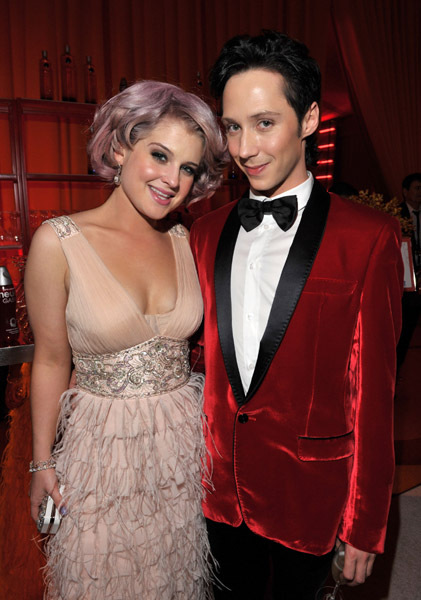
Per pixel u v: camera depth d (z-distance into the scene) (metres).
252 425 1.28
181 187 1.31
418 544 2.37
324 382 1.23
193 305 1.42
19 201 3.36
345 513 1.24
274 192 1.31
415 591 2.06
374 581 2.12
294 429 1.25
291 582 1.31
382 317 1.18
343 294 1.20
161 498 1.33
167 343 1.37
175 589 1.38
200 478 1.40
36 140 4.15
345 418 1.26
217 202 4.98
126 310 1.30
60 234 1.29
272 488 1.27
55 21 4.14
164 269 1.42
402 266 1.22
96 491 1.28
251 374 1.31
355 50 6.46
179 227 1.54
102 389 1.33
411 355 4.95
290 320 1.23
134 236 1.39
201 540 1.42
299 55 1.13
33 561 1.85
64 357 1.37
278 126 1.15
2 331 2.00
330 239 1.23
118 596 1.30
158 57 4.73
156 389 1.35
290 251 1.25
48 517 1.31
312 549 1.25
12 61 4.02
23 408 1.97
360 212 1.25
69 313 1.31
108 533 1.29
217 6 5.04
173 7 4.77
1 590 1.82
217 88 1.21
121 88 3.95
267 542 1.37
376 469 1.19
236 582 1.43
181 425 1.37
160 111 1.22
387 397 1.19
